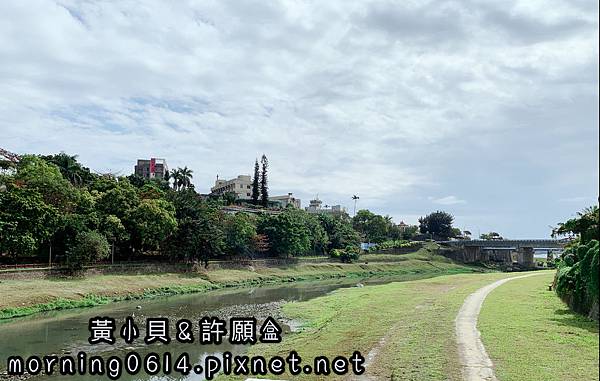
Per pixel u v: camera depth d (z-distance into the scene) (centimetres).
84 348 2955
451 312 3247
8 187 5562
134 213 6575
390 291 5222
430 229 16962
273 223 9731
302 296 5953
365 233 15125
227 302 5266
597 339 2228
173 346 2992
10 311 4144
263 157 15300
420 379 1780
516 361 1906
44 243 5759
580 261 2931
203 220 7450
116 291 5541
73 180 8388
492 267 13562
